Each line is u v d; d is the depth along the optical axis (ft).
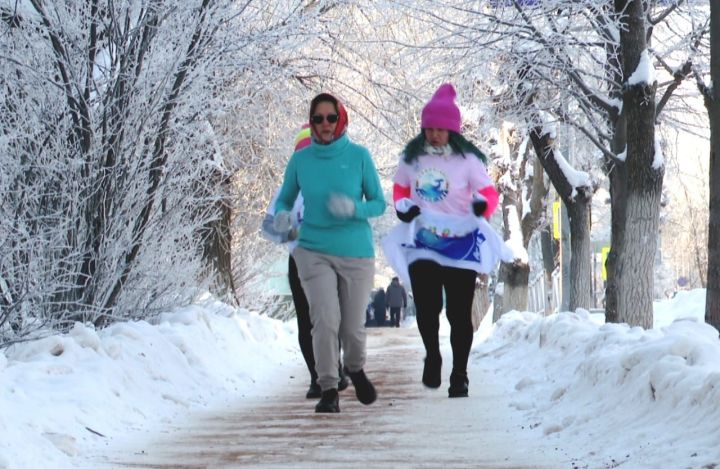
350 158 77.46
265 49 139.44
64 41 111.86
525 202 278.05
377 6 163.43
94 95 119.14
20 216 103.55
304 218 77.92
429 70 171.53
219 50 126.82
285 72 148.05
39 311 111.65
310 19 145.07
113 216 118.83
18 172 107.65
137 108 117.60
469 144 86.02
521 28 153.69
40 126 112.16
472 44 158.61
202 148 151.84
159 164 124.16
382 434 74.02
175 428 80.02
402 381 116.78
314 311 77.77
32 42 113.19
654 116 138.31
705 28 158.20
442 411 86.12
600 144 156.56
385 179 223.71
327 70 180.55
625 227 139.64
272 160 208.95
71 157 113.50
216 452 67.21
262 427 79.20
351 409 88.63
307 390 112.78
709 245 110.93
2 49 110.32
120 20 119.96
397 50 170.91
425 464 61.62
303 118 194.80
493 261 87.35
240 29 133.90
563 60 156.35
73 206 111.04
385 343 222.07
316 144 77.30
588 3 150.00
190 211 143.95
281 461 63.21
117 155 116.78
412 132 186.29
